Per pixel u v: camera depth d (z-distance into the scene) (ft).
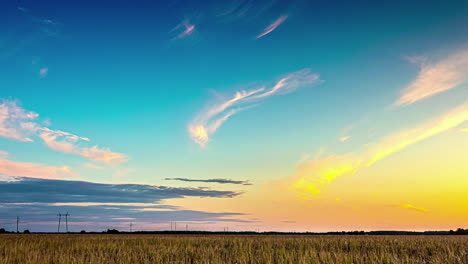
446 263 61.46
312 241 111.14
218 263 63.46
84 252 78.69
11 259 66.59
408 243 99.09
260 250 80.38
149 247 89.97
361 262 61.46
